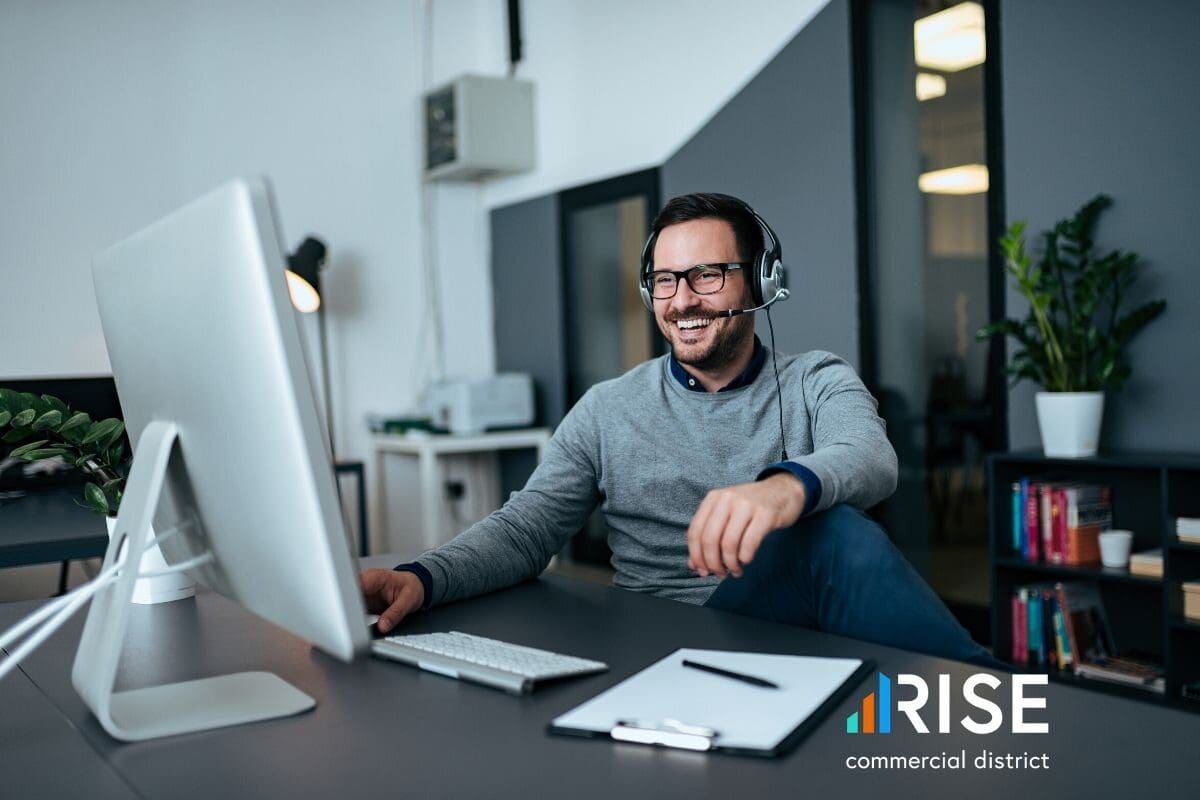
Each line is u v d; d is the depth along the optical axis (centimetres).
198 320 77
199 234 75
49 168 417
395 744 78
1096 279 282
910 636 105
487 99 494
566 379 500
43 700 94
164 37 443
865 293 362
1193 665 263
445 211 529
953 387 340
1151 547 288
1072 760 70
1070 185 303
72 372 421
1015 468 305
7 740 83
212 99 456
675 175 438
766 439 160
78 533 228
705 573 99
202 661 105
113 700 91
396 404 510
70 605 86
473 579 131
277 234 71
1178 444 285
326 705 88
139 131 437
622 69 461
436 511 457
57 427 126
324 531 72
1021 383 317
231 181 71
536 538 149
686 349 160
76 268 423
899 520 358
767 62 392
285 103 477
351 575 73
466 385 467
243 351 72
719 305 157
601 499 172
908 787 66
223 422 77
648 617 116
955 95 335
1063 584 291
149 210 440
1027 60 312
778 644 102
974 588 334
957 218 336
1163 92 282
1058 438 283
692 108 427
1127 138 290
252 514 77
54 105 418
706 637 106
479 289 542
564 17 490
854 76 360
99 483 145
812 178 377
